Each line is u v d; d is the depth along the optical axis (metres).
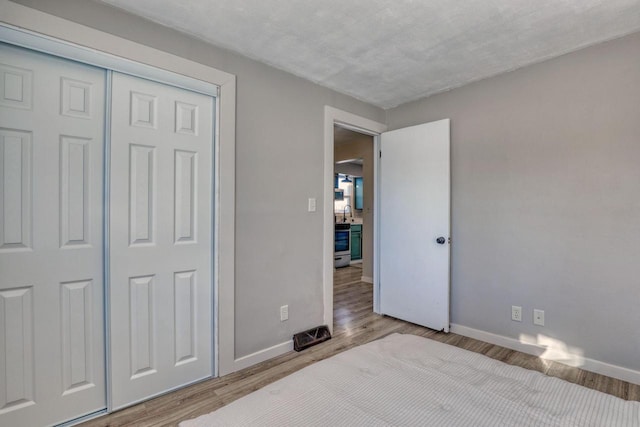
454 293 2.95
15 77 1.51
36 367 1.58
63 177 1.65
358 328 3.09
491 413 0.90
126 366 1.83
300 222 2.66
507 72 2.60
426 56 2.34
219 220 2.15
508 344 2.60
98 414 1.75
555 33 2.04
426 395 0.99
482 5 1.75
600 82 2.17
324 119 2.85
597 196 2.18
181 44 1.99
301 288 2.68
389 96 3.13
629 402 0.94
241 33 2.02
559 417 0.87
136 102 1.84
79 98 1.68
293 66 2.48
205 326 2.14
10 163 1.52
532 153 2.47
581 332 2.26
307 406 0.94
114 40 1.74
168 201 1.97
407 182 3.20
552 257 2.38
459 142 2.91
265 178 2.42
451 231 2.97
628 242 2.07
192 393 1.98
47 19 1.55
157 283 1.94
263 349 2.43
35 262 1.58
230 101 2.21
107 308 1.77
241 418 0.89
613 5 1.76
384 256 3.42
